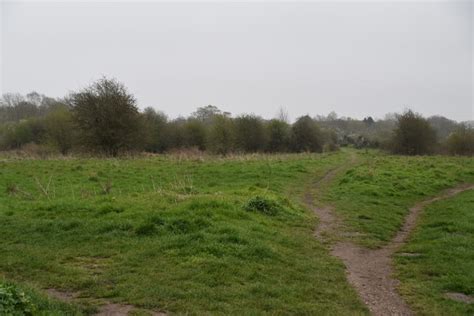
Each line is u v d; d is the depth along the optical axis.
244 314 7.66
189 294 8.36
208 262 9.90
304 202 20.41
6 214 14.09
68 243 11.37
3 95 94.31
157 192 17.16
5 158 38.25
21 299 6.56
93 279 8.97
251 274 9.48
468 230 14.79
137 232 11.93
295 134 71.88
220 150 59.00
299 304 8.30
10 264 9.81
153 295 8.27
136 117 43.28
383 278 10.51
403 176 28.56
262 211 15.47
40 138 60.00
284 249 11.70
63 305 7.50
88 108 41.31
